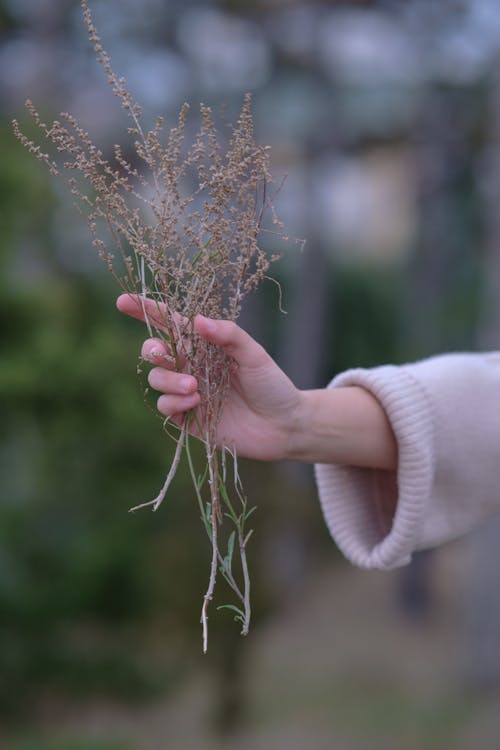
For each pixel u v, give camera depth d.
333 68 10.73
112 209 1.24
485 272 11.85
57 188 4.61
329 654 9.32
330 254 12.96
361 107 10.70
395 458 1.42
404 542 1.39
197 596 5.59
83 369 4.28
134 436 4.48
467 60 10.31
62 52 9.64
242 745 6.73
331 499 1.52
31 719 6.77
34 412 4.32
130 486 4.81
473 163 11.01
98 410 4.40
